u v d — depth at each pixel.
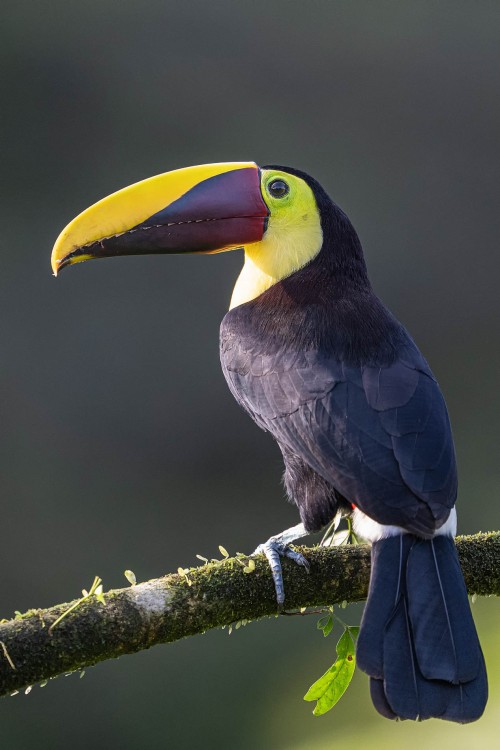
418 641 6.11
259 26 18.72
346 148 18.66
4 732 12.79
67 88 18.44
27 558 15.73
